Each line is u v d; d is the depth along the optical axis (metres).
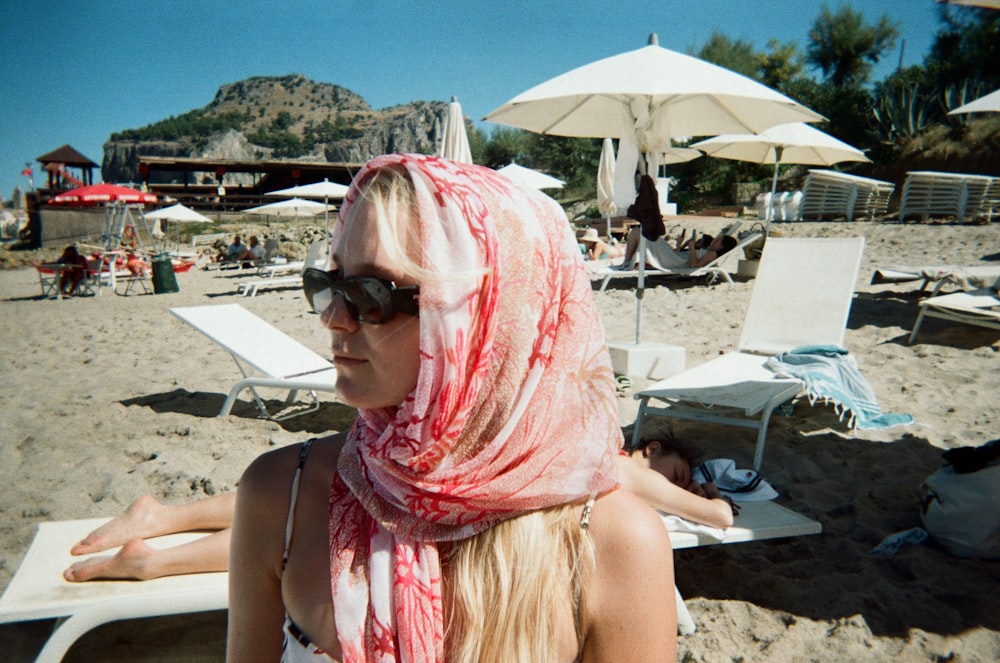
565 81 5.75
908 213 16.77
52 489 3.72
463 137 7.73
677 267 10.85
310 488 0.90
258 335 5.05
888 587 2.71
